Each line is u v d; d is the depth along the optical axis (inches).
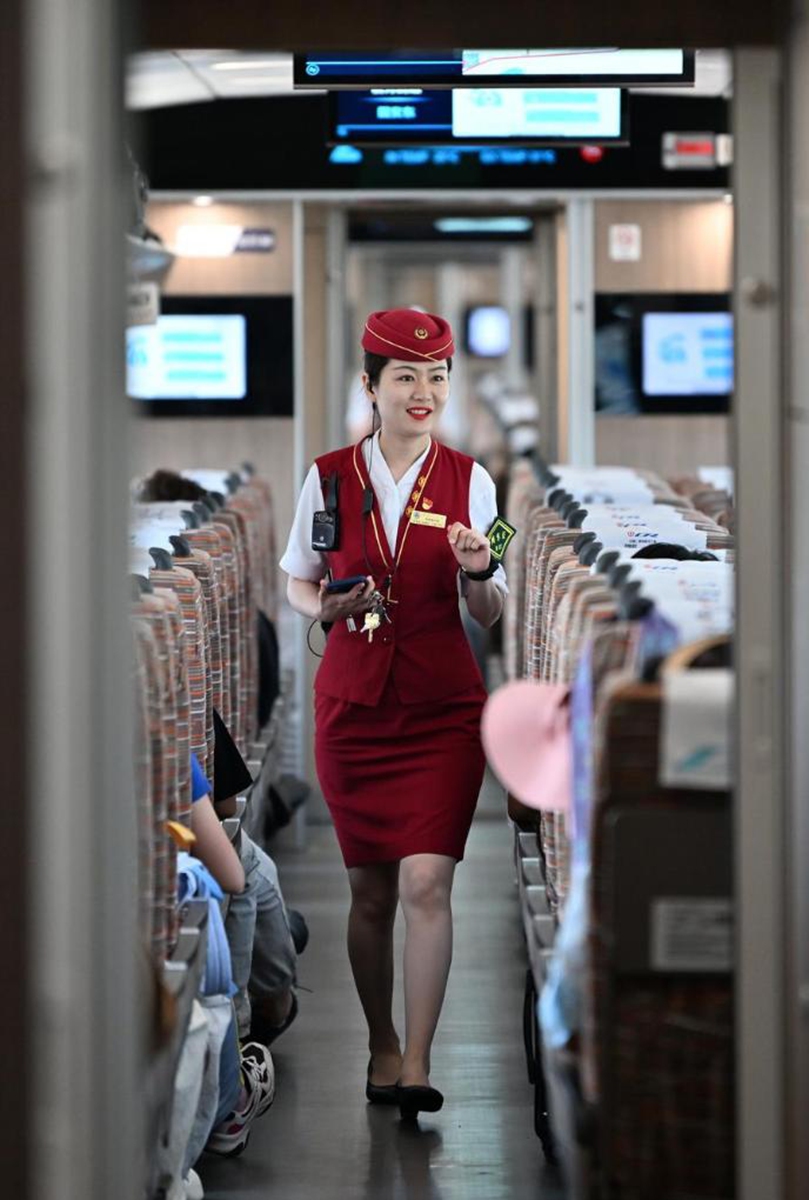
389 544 367.9
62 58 198.1
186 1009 271.0
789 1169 217.9
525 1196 331.9
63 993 202.5
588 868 234.2
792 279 214.1
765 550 218.4
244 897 366.9
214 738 374.0
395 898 383.6
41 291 198.5
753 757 217.9
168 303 661.9
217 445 668.1
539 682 374.0
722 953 225.3
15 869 200.7
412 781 365.1
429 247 732.0
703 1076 227.3
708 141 650.2
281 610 669.3
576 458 674.8
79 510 199.5
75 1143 203.6
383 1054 386.6
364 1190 335.6
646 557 341.1
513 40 231.5
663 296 670.5
